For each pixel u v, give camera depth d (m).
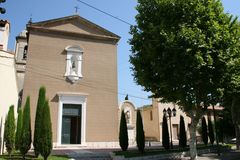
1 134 19.88
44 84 25.70
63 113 26.00
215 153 25.78
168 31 16.33
